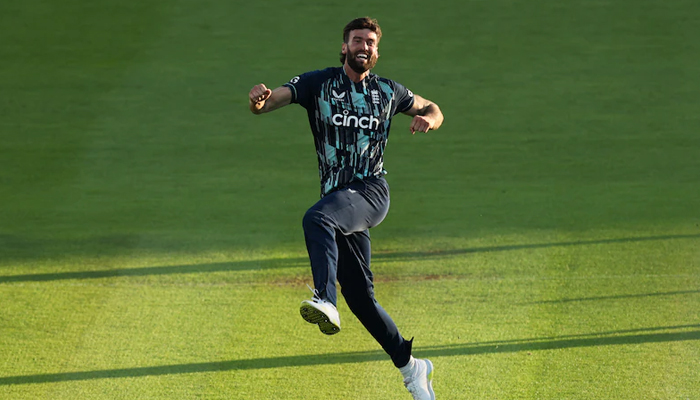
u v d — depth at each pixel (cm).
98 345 2992
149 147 5444
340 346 2970
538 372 2738
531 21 7150
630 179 4859
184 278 3609
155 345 2986
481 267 3662
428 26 7088
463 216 4350
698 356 2800
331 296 1814
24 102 6059
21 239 4109
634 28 7012
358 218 1950
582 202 4519
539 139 5484
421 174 5003
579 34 6944
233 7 7406
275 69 6469
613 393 2589
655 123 5675
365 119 2008
